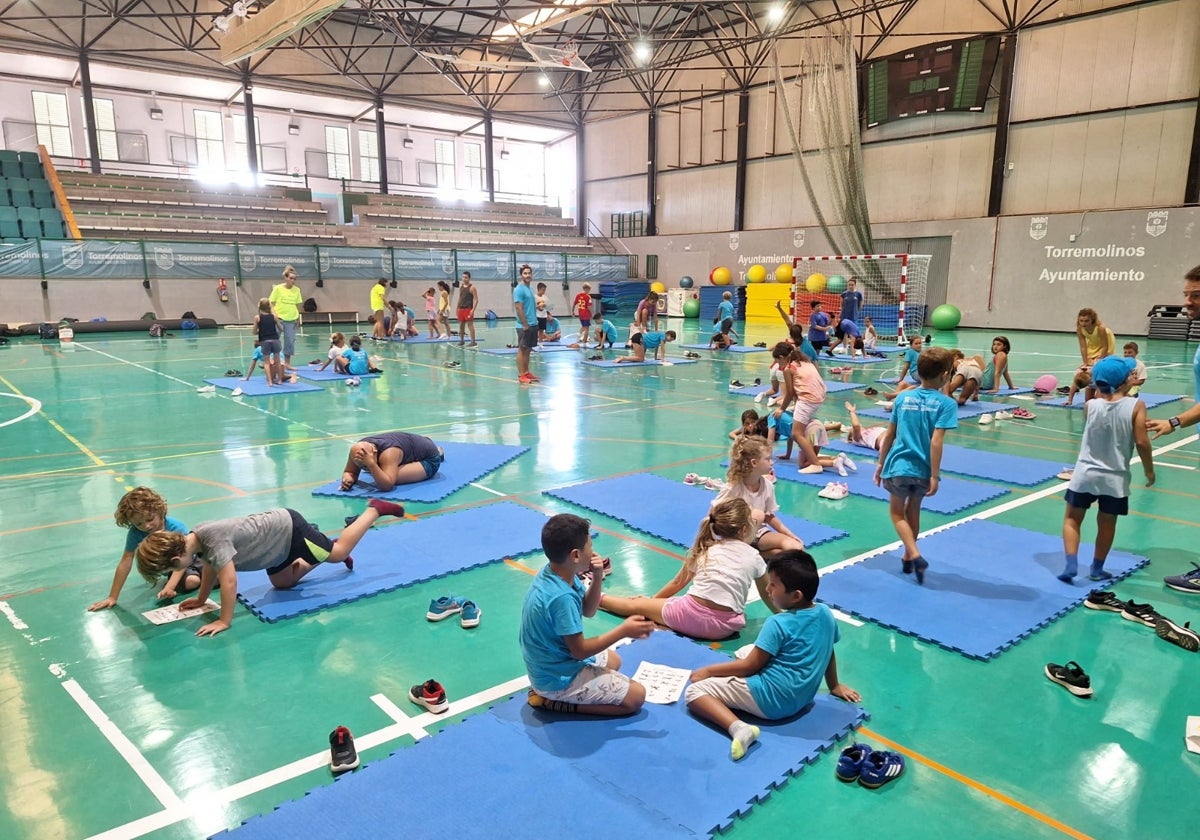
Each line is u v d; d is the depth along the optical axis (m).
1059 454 8.66
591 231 39.91
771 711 3.34
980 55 23.89
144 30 28.84
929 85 25.25
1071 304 23.22
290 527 4.63
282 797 2.92
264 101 35.44
